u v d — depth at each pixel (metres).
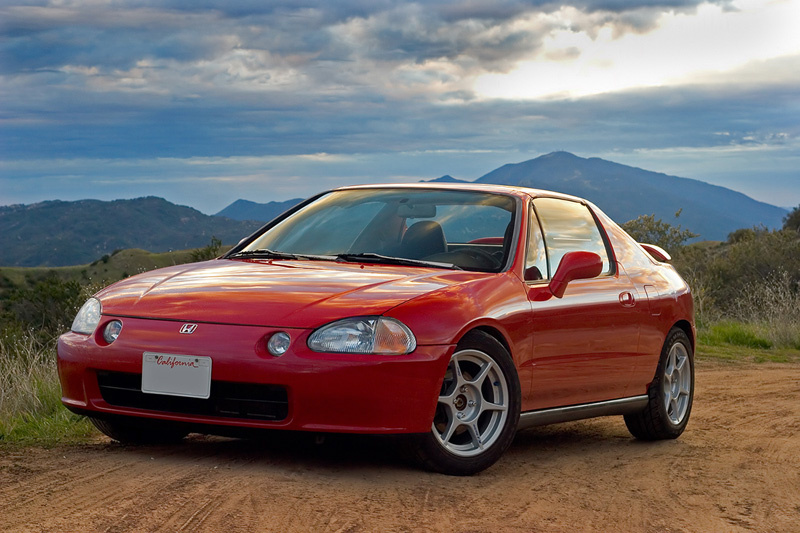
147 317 3.87
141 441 4.44
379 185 5.39
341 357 3.55
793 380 9.03
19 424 5.02
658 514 3.56
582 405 4.84
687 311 5.86
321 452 4.23
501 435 4.09
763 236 20.34
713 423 6.36
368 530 2.95
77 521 2.94
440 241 4.62
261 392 3.62
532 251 4.66
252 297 3.86
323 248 4.77
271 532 2.87
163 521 2.95
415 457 3.83
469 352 3.94
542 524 3.23
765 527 3.47
